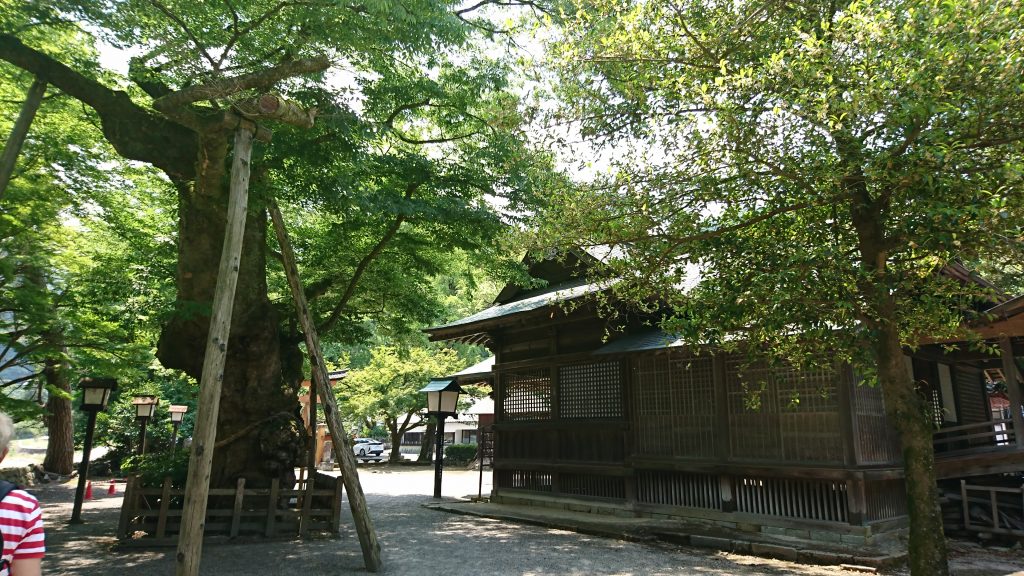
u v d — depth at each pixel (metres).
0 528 2.26
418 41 8.72
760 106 5.37
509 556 8.05
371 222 11.02
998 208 4.39
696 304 6.21
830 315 5.36
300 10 8.00
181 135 8.54
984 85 4.20
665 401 10.88
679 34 6.27
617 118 6.44
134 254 10.92
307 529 9.20
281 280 13.09
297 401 10.46
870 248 5.34
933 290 5.83
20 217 8.85
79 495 10.82
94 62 8.81
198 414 5.34
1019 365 14.45
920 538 5.05
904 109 4.09
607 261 6.82
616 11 6.38
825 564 7.71
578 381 12.53
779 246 5.67
